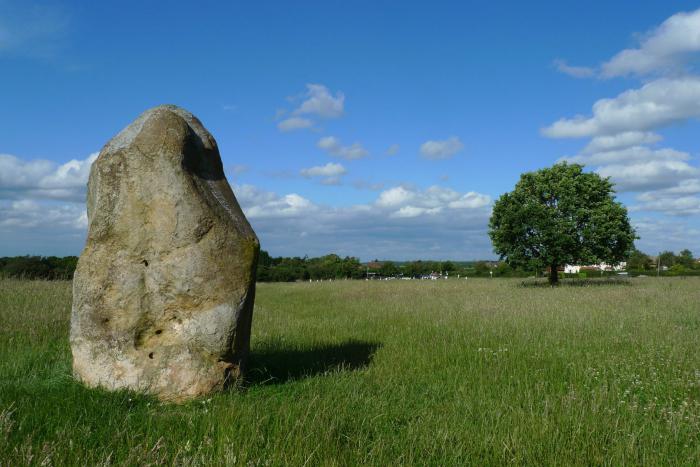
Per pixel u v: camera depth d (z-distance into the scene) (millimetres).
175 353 6312
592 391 6191
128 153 6496
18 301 13234
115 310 6441
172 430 4961
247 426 4844
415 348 9492
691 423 5137
